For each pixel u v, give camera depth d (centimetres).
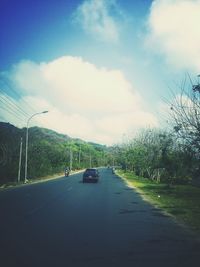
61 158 8838
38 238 1084
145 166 5338
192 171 2312
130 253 911
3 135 5078
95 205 2080
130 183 4675
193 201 2462
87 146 16888
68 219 1491
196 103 1969
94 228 1284
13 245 984
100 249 951
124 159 9238
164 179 5019
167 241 1080
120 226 1349
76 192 3042
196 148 2025
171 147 3484
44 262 812
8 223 1366
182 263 822
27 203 2127
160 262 827
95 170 4794
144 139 5825
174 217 1658
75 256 871
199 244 1042
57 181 4975
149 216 1669
